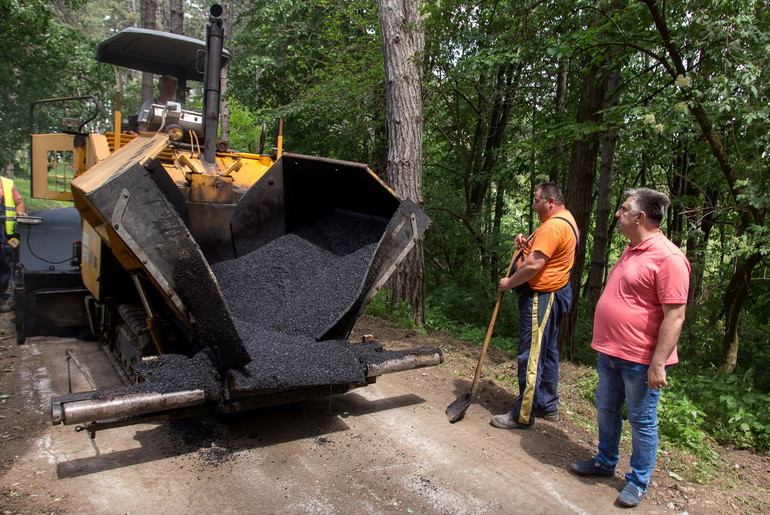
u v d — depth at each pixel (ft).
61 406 8.25
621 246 49.80
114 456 10.18
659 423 12.27
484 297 33.94
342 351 11.43
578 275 21.33
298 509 8.71
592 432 12.42
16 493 8.65
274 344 11.02
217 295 9.09
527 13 17.71
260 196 14.34
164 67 22.77
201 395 9.34
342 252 14.16
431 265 40.52
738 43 13.21
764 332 25.68
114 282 14.44
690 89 14.38
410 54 22.08
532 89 34.42
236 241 14.14
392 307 22.30
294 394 10.55
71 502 8.52
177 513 8.42
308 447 10.94
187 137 15.70
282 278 13.55
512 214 56.70
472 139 40.14
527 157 24.06
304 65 38.09
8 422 11.42
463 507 9.04
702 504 9.52
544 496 9.55
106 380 14.02
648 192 9.21
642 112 15.34
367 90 32.30
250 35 47.24
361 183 13.11
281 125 16.60
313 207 15.57
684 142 21.84
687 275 8.75
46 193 16.48
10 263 21.03
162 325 11.32
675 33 15.33
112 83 52.08
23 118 46.88
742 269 15.72
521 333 12.39
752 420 12.21
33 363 15.29
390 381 15.10
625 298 9.34
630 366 9.28
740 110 13.70
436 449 11.11
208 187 13.61
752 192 13.82
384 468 10.21
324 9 39.86
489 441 11.64
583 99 20.26
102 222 10.50
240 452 10.61
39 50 43.29
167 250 9.18
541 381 12.76
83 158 15.43
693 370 19.07
